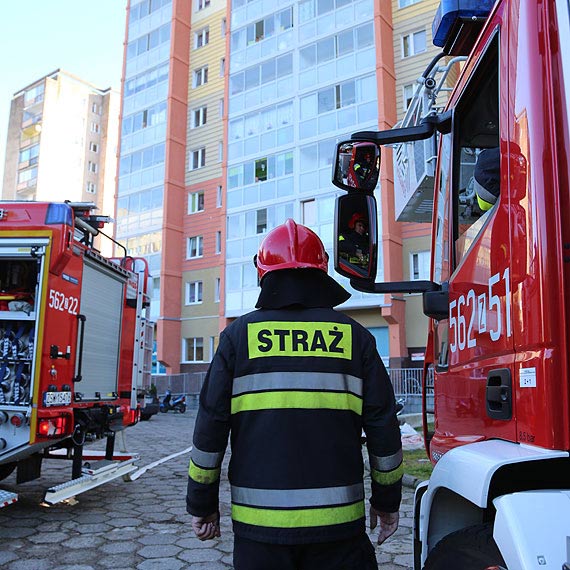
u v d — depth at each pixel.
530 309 1.60
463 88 2.45
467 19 2.67
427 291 2.57
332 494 1.87
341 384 1.98
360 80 23.19
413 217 6.24
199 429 1.97
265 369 1.97
